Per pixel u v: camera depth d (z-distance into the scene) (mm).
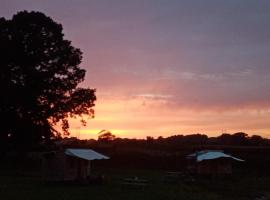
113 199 43344
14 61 86625
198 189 56500
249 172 85062
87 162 61719
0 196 43156
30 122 86375
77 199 42625
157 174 79125
